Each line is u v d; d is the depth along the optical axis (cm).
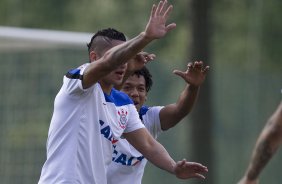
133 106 1830
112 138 1750
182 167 1745
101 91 1731
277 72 6062
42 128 4656
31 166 4631
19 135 4653
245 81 5428
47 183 1697
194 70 2030
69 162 1688
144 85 2052
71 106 1698
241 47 7006
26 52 4688
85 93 1688
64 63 4678
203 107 5178
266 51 6456
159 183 5019
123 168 1981
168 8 1631
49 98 4675
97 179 1714
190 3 5262
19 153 4641
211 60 5259
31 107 4672
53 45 4109
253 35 6681
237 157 5384
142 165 2016
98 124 1716
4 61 4694
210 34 5294
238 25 6919
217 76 5419
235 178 5388
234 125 5409
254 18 6638
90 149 1700
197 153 5166
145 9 7112
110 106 1753
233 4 6656
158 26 1620
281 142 1784
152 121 2127
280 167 5516
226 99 5409
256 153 1792
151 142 1836
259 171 1808
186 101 2091
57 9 7056
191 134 5178
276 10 6431
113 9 7281
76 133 1695
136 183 2011
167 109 2114
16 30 3919
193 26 5244
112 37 1778
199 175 1745
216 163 5347
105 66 1641
